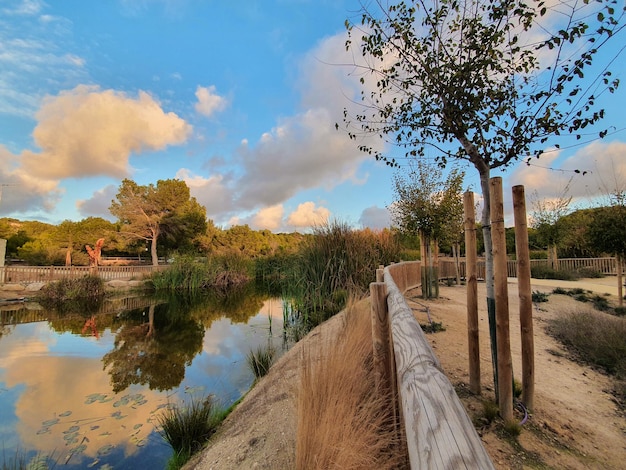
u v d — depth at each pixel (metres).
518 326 5.55
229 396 4.40
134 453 3.22
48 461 3.12
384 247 9.72
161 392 4.67
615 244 6.89
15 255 32.91
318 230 9.12
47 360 6.26
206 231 33.97
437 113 2.77
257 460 2.35
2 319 10.53
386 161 3.34
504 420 2.34
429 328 4.94
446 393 0.80
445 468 0.57
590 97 2.19
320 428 1.76
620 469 1.93
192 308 12.32
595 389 3.12
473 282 2.80
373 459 1.59
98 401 4.41
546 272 13.79
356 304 4.61
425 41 2.68
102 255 39.91
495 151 2.69
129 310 12.02
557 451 2.08
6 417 3.96
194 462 2.85
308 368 2.46
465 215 2.87
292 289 9.30
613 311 6.60
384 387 2.01
